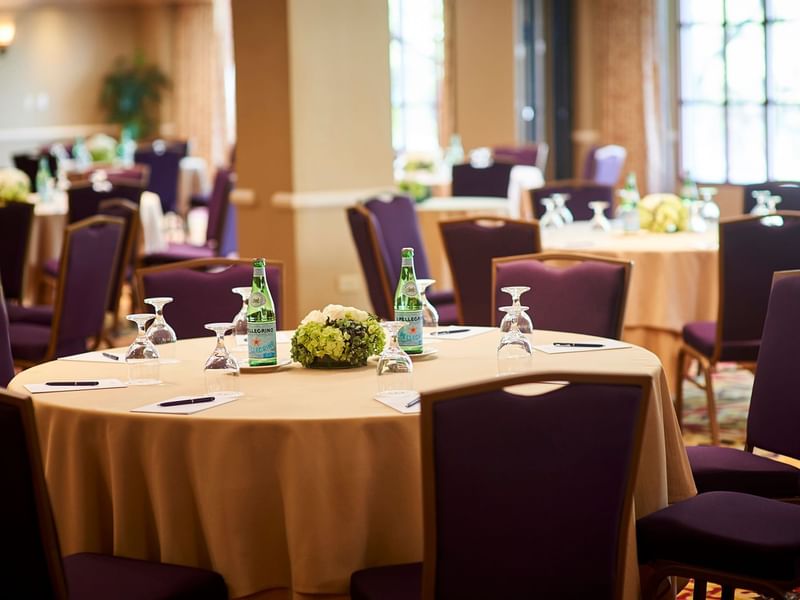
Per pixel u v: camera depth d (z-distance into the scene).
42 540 2.38
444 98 12.98
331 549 2.70
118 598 2.56
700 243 5.92
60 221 8.05
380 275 5.94
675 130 12.34
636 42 12.41
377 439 2.71
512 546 2.40
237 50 7.39
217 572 2.75
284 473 2.71
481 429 2.34
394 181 7.62
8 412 2.33
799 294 3.42
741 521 2.90
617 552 2.48
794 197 6.98
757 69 11.34
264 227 7.40
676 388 5.56
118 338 7.84
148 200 8.90
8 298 6.29
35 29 16.75
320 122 7.22
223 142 17.14
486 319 5.59
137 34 17.48
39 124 16.89
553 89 12.90
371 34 7.41
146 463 2.80
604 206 6.61
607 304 4.04
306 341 3.26
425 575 2.37
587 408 2.39
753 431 3.52
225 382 2.99
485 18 12.47
